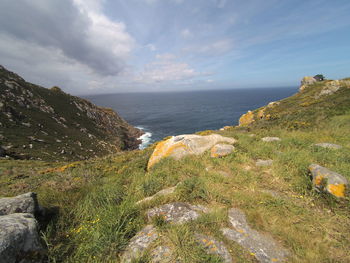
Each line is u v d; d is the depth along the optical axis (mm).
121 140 71812
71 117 72312
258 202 3686
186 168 5969
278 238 2795
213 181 4711
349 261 2355
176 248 2477
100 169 9930
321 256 2426
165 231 2877
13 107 50750
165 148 8234
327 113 13750
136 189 4910
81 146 53344
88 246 2668
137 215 3461
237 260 2400
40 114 58531
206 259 2326
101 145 61375
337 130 9125
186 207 3553
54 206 4051
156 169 6734
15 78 68938
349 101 15172
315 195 3865
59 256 2576
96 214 3588
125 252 2588
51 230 3088
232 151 7066
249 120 31328
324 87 29219
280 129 11344
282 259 2436
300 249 2543
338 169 4641
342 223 3049
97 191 4887
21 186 7039
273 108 31438
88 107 89438
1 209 2928
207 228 2945
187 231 2701
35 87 75500
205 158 6812
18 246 2090
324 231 2873
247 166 5867
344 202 3447
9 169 18094
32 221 2584
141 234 2906
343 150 5973
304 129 11016
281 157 5918
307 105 22922
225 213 3324
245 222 3145
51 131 52875
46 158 37344
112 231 2932
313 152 6129
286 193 4129
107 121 91062
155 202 3746
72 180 6754
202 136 8586
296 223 3082
